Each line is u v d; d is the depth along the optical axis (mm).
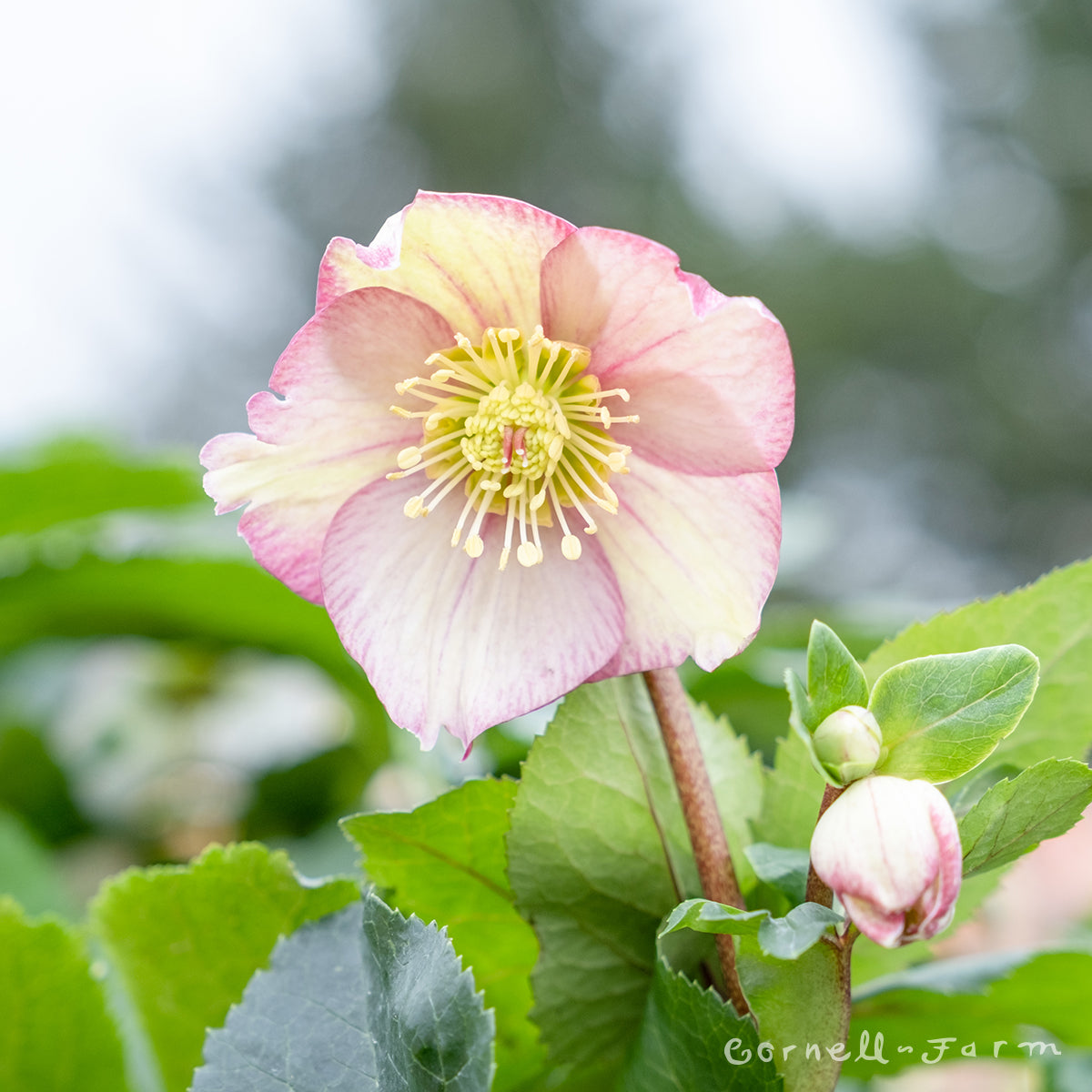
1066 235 5844
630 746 558
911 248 5930
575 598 571
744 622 562
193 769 1070
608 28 6277
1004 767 555
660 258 554
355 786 1030
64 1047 584
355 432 578
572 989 556
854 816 507
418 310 573
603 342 570
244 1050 542
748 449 562
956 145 6098
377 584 574
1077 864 945
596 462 584
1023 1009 582
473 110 5984
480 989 575
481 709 565
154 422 4977
